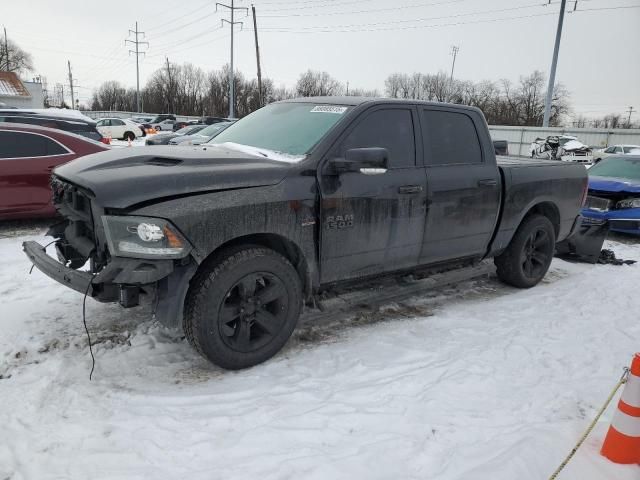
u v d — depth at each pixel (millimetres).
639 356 2566
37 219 7656
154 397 3086
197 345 3293
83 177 3166
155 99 89812
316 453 2611
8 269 5391
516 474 2457
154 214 2957
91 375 3316
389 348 3912
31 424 2777
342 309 4676
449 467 2533
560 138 27312
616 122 93250
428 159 4336
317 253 3697
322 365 3604
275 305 3602
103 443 2646
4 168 6652
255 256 3361
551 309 4934
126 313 4312
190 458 2564
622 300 5285
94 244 3307
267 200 3346
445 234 4504
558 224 5836
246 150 3906
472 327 4391
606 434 2748
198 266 3199
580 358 3873
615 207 8227
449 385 3359
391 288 4820
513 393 3311
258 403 3066
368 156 3463
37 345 3680
